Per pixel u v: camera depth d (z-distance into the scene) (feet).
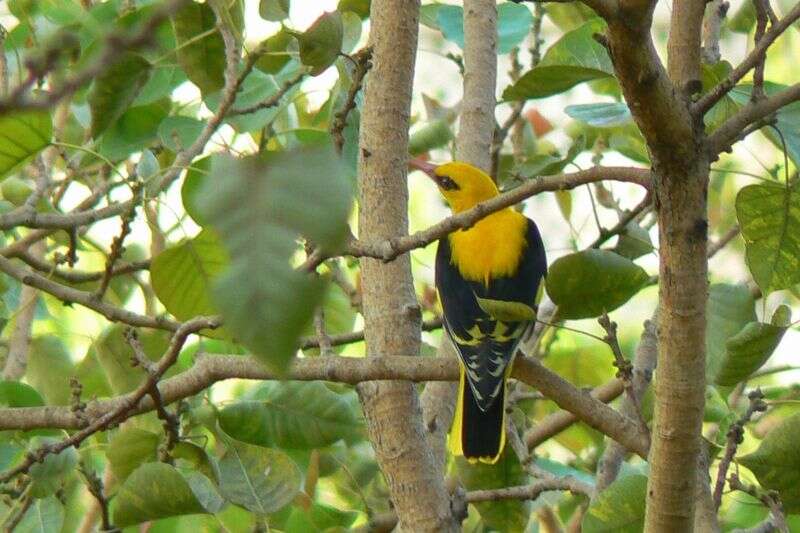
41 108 8.73
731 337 21.75
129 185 23.72
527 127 37.60
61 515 27.09
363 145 23.75
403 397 22.13
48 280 26.40
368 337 23.09
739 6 35.47
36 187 28.66
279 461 24.81
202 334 24.84
